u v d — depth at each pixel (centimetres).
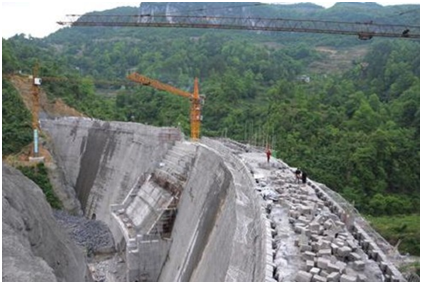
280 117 8719
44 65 12825
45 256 3962
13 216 3662
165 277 4909
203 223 4425
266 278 1983
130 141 8112
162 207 5553
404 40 14250
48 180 8300
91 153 9162
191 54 17588
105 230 6900
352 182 6944
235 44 17788
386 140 7425
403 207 6669
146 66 17475
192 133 8688
